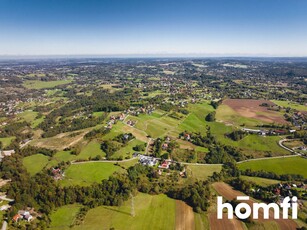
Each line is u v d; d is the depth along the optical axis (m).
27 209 117.12
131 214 113.56
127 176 143.50
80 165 156.38
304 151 181.50
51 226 107.62
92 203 119.62
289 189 130.00
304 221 107.00
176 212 114.69
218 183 141.00
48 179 137.50
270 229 102.88
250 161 171.62
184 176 148.62
